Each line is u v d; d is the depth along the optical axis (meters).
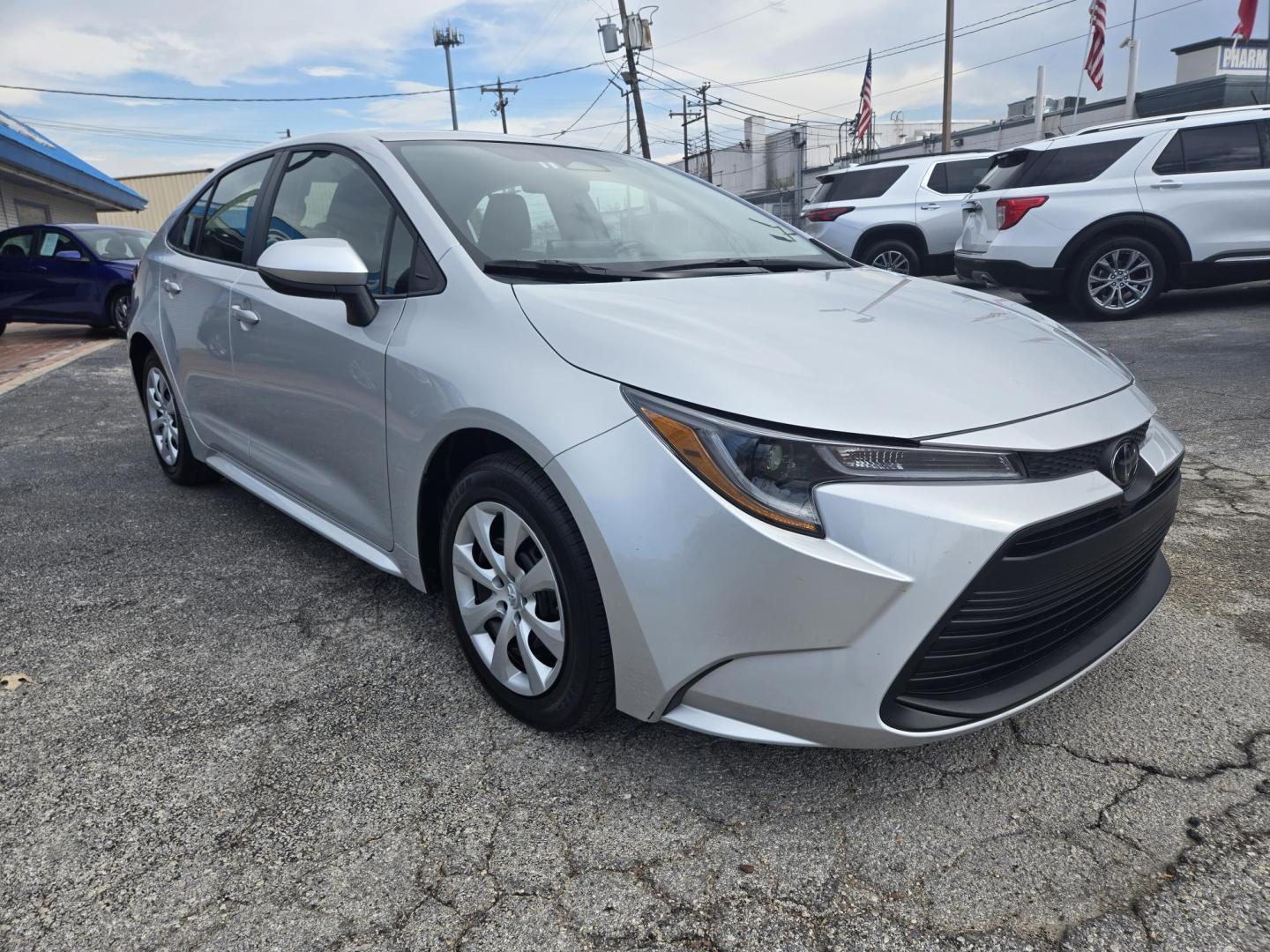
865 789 1.90
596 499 1.76
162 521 3.65
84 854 1.73
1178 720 2.10
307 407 2.70
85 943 1.51
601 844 1.75
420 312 2.29
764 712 1.72
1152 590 2.21
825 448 1.63
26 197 17.06
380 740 2.09
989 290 10.38
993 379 1.88
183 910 1.58
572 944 1.51
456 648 2.53
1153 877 1.63
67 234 10.59
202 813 1.84
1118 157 7.55
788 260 2.77
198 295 3.36
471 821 1.81
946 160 10.70
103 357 8.76
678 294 2.21
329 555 3.24
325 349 2.55
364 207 2.61
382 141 2.74
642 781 1.93
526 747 2.05
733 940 1.52
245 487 3.29
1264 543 3.07
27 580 3.05
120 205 22.39
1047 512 1.66
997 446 1.68
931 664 1.68
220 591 2.94
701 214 2.98
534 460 1.89
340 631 2.64
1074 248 7.68
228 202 3.42
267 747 2.07
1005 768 1.95
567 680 1.95
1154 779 1.89
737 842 1.75
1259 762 1.94
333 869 1.68
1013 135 31.64
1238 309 7.80
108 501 3.93
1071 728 2.09
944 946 1.50
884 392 1.75
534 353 1.97
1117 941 1.50
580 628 1.88
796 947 1.50
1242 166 7.36
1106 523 1.82
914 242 10.70
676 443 1.70
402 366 2.25
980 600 1.65
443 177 2.57
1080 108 28.86
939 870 1.66
